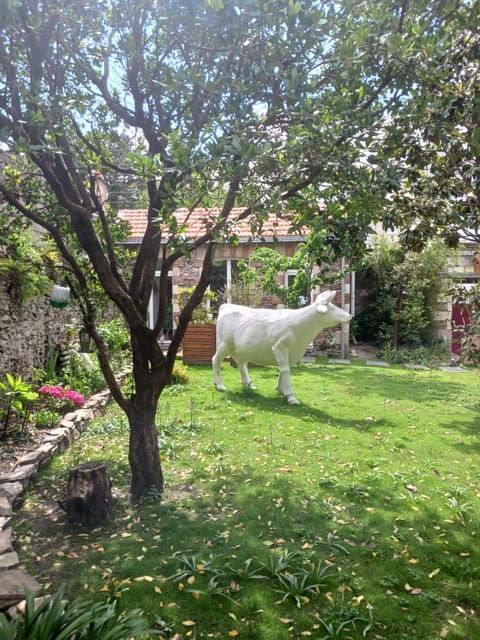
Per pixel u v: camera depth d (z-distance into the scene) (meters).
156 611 2.79
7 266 6.45
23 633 2.07
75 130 4.61
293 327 8.03
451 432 6.46
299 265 12.31
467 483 4.75
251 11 3.10
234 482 4.68
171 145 3.04
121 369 9.59
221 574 3.12
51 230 4.18
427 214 5.36
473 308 5.63
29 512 4.07
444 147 3.77
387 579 3.12
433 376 11.19
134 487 4.32
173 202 3.09
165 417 6.83
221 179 3.07
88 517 3.81
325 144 3.24
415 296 14.95
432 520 3.95
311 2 3.10
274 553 3.40
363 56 3.10
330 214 3.98
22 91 3.50
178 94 4.16
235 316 8.74
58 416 6.34
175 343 4.33
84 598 2.89
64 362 9.12
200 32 3.77
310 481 4.71
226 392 8.70
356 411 7.51
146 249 4.34
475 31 3.52
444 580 3.13
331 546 3.49
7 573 2.85
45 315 8.75
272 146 3.27
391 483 4.69
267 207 3.31
